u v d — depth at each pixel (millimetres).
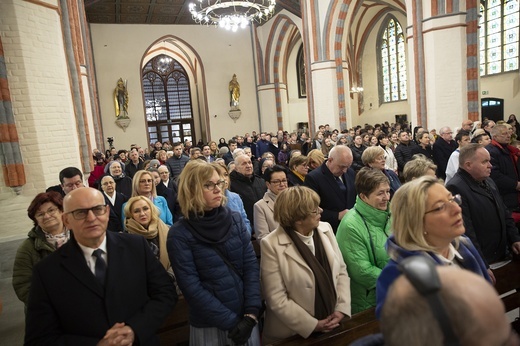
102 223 1921
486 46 16484
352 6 14945
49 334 1833
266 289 2248
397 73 21562
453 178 2832
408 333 657
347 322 2213
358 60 23250
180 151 8133
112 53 19781
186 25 21078
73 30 7441
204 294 2057
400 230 1652
